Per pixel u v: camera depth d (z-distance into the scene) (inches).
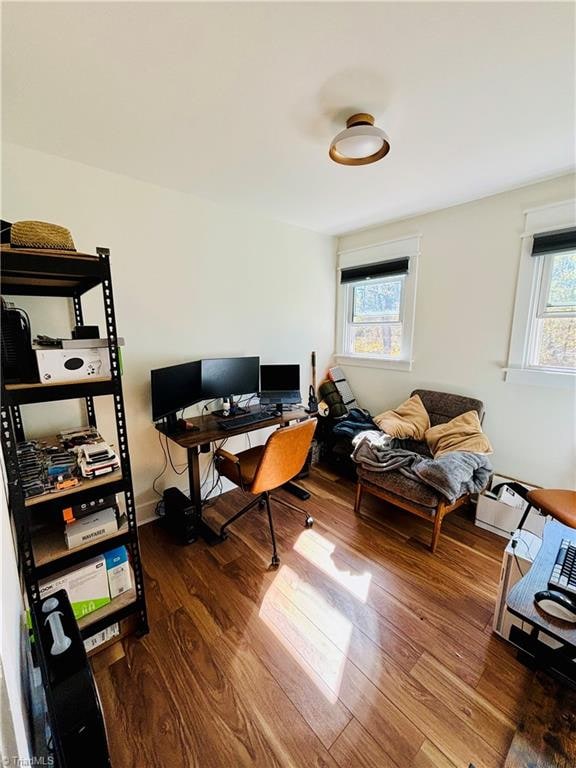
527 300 89.7
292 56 43.6
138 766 40.5
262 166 74.3
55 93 50.1
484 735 43.4
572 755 41.1
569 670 50.6
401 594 66.6
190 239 91.6
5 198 64.2
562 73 46.9
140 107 53.9
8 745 23.5
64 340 46.0
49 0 35.1
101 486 50.1
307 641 56.4
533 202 86.0
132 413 86.0
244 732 43.8
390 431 103.3
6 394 41.2
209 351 100.1
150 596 65.9
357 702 47.3
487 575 71.9
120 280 80.0
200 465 102.4
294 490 107.3
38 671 42.4
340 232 129.1
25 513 43.2
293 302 122.8
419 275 112.4
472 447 88.9
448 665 52.6
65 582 49.6
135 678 50.4
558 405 87.4
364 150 57.9
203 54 43.0
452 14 37.9
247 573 72.2
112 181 76.4
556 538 59.1
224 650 54.8
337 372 139.5
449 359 108.4
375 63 44.9
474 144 66.4
